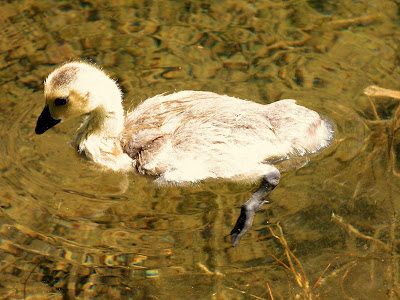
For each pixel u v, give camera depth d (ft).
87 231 29.60
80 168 33.40
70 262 28.17
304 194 30.78
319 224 29.27
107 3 45.73
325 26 42.88
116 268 27.86
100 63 40.24
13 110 36.58
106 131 33.19
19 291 27.07
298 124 30.89
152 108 33.76
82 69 32.58
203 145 30.76
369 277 26.81
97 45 41.83
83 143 33.81
